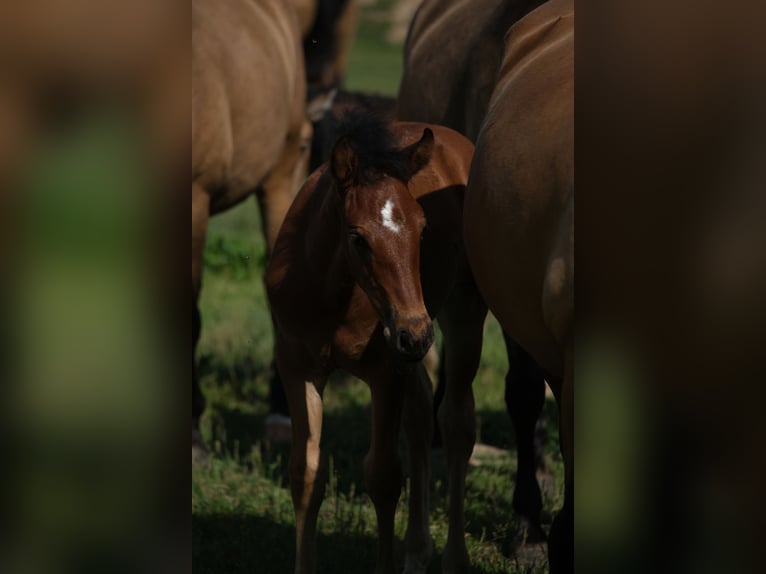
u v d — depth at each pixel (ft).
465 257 22.81
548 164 15.53
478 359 23.17
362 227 17.89
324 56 48.32
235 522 25.03
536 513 23.75
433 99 28.66
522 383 23.94
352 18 52.80
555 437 31.40
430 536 22.43
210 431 32.24
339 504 26.21
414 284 17.74
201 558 22.74
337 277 19.30
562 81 16.58
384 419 19.88
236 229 68.80
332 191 19.17
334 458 29.60
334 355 20.11
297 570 20.30
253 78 30.71
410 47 32.65
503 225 16.60
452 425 22.81
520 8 25.09
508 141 16.93
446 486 28.09
